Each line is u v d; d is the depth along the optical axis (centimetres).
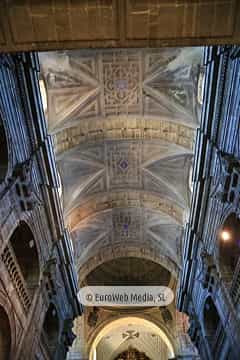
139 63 1541
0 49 653
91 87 1591
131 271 3041
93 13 602
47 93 1564
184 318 2778
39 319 1381
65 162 1797
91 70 1551
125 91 1620
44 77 1525
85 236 2202
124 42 650
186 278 1883
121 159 1903
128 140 1798
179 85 1580
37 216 1369
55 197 1510
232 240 1423
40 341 1419
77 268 2180
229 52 1114
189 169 1839
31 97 1234
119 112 1692
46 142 1379
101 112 1681
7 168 1099
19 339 1162
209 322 1708
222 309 1436
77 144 1731
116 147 1841
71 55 1478
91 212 2070
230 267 1431
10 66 1082
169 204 2019
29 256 1393
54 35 632
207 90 1273
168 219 2109
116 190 2036
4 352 1088
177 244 2186
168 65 1536
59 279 1709
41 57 1443
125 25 621
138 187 2036
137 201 2094
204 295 1666
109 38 642
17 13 596
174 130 1714
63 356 1784
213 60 1197
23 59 1152
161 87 1602
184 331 2748
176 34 635
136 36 639
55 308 1641
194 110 1582
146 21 614
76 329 2764
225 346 1448
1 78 1026
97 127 1736
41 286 1420
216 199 1402
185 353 2664
